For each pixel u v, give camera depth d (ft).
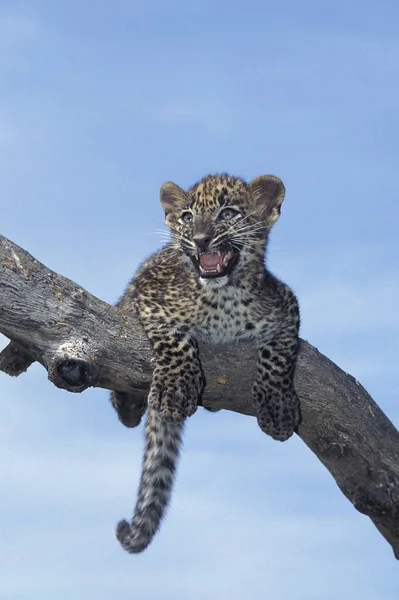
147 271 48.57
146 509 50.42
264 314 45.70
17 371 46.03
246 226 47.67
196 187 50.06
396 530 50.80
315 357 47.78
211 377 45.85
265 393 45.37
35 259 42.34
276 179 50.16
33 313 41.75
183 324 45.09
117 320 43.98
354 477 49.90
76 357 41.63
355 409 48.67
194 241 45.80
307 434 49.29
